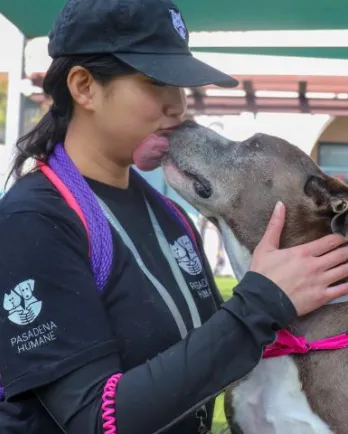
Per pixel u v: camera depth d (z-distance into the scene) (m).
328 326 2.19
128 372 1.65
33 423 1.71
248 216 2.46
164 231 2.16
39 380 1.62
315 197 2.35
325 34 5.71
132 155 2.02
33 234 1.71
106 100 1.92
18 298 1.68
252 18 5.52
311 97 7.62
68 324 1.66
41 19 5.68
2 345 1.68
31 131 2.09
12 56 9.17
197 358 1.62
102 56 1.88
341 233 1.94
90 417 1.60
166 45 1.92
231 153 2.50
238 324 1.65
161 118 2.00
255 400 2.21
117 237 1.91
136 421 1.58
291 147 2.52
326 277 1.81
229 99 7.53
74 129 2.04
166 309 1.92
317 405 2.12
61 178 1.88
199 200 2.50
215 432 2.90
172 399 1.60
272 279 1.74
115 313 1.83
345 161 13.71
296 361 2.17
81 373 1.63
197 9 5.36
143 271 1.93
